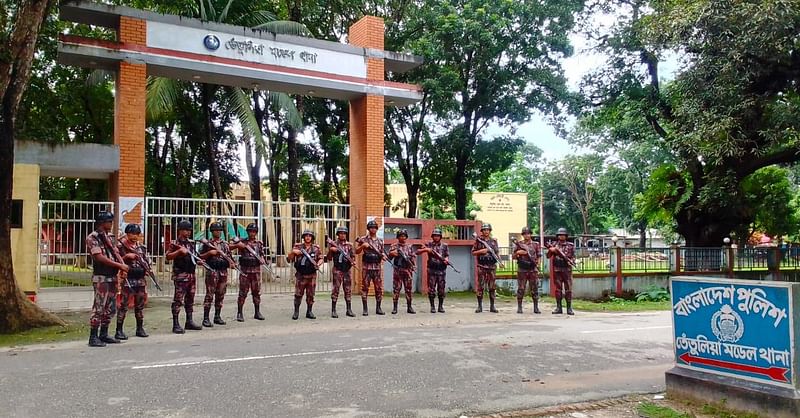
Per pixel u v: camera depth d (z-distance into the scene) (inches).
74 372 270.5
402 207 1226.6
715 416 217.2
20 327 389.7
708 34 670.5
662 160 1590.8
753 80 724.0
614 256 801.6
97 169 510.3
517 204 1883.6
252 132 669.3
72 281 558.9
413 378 266.8
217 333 386.9
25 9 403.5
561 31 851.4
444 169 962.7
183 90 912.9
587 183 2178.9
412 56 662.5
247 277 444.5
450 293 689.0
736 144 707.4
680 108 732.0
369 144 634.2
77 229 554.6
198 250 419.8
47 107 914.1
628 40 836.6
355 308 531.5
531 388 255.4
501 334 393.4
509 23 827.4
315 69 606.2
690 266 854.5
